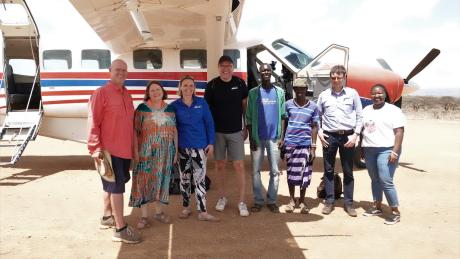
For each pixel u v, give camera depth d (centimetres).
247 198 612
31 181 736
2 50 810
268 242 427
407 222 499
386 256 392
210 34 628
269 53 805
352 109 514
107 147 406
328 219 510
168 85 825
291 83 840
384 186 494
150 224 486
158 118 458
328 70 767
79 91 826
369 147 502
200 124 486
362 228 475
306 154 524
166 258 385
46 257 389
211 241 430
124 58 821
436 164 943
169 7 553
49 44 820
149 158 459
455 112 3272
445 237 446
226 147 523
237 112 507
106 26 648
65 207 563
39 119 817
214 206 567
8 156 1067
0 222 496
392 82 776
